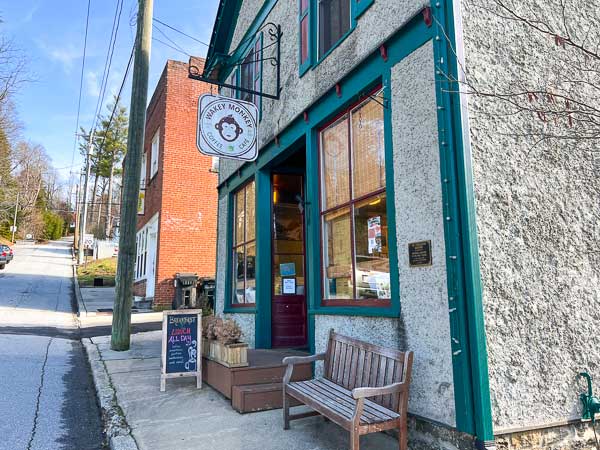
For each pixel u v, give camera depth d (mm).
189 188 14781
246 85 8594
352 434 3055
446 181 3479
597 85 4324
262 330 6863
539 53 4039
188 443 3766
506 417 3225
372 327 4238
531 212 3674
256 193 7473
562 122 4000
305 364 5152
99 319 12867
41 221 64000
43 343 8594
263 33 7859
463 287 3285
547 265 3652
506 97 3709
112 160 51062
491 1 3898
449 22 3660
